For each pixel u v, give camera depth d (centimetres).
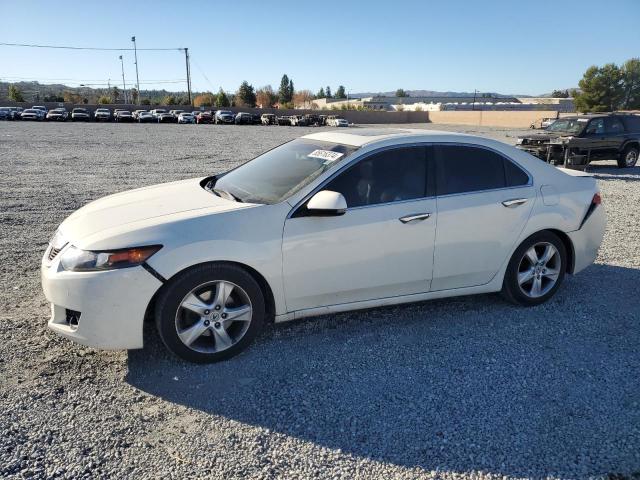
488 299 502
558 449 291
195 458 278
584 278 562
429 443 294
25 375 351
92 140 2691
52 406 318
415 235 418
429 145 437
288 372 365
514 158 471
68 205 913
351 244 398
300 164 434
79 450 280
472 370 372
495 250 455
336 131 489
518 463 280
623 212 923
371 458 282
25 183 1152
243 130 4419
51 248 379
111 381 349
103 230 360
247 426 306
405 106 11888
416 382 355
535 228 468
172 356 384
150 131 3806
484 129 5119
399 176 422
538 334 430
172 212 382
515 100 13688
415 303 488
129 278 342
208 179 500
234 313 376
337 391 343
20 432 292
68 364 369
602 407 330
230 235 365
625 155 1642
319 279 396
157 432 298
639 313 473
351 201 402
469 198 440
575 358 391
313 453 285
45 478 258
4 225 757
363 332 428
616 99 6938
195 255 354
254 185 431
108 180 1238
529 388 350
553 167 495
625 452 290
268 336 418
